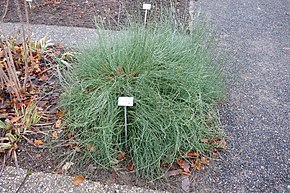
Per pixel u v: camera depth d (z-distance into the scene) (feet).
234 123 7.86
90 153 6.65
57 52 9.81
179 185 6.30
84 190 6.11
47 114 7.69
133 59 7.59
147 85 7.06
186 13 12.35
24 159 6.68
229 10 13.87
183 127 6.95
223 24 12.63
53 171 6.46
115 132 6.79
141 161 6.46
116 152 6.63
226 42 11.39
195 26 9.57
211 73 8.13
